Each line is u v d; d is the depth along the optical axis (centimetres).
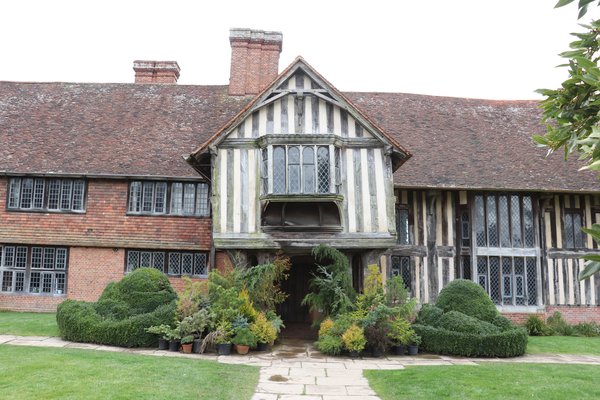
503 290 1448
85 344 981
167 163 1500
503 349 1016
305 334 1301
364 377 804
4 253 1441
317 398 670
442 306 1152
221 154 1212
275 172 1176
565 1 279
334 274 1159
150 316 1011
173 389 656
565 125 350
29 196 1456
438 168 1490
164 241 1436
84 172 1439
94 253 1436
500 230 1472
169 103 1781
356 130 1231
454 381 752
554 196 1495
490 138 1670
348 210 1195
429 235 1453
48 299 1421
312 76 1227
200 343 977
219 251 1445
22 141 1535
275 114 1227
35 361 760
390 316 1065
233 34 1833
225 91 1845
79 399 583
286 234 1180
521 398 670
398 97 1873
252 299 1110
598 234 251
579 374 825
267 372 827
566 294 1456
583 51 331
